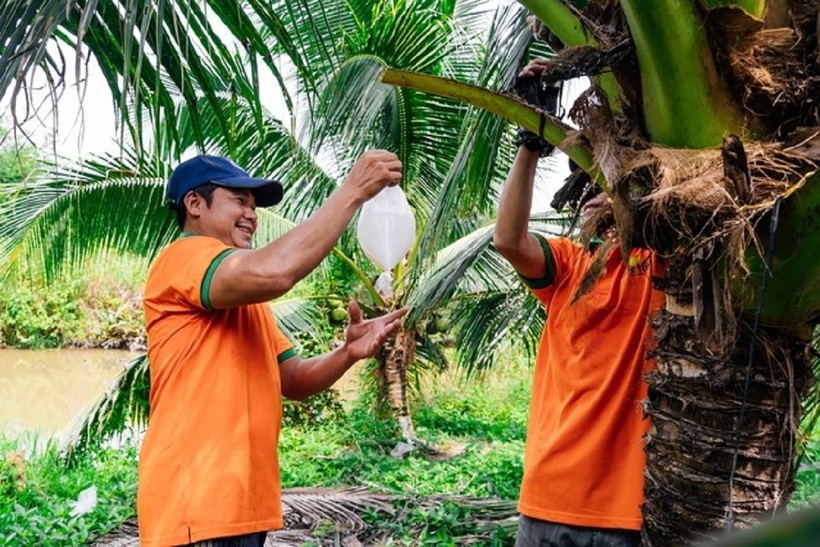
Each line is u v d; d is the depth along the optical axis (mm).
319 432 9266
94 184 6359
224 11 1995
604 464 2252
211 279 2068
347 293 8883
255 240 7113
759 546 305
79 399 13461
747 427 1817
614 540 2229
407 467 7293
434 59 6469
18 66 1420
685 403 1859
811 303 1773
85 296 18688
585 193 2238
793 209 1641
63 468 7098
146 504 2061
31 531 5082
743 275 1742
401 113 6789
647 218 1761
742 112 1754
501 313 7777
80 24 1423
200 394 2082
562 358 2377
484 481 6469
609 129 1817
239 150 6754
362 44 6160
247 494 2062
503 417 11070
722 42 1696
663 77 1732
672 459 1882
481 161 3357
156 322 2168
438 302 5902
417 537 4477
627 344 2256
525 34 2955
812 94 1722
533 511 2350
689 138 1773
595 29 1900
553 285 2471
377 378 9188
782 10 1780
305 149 5730
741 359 1813
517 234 2400
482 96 1978
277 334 2570
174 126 2350
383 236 2326
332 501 4973
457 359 9109
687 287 1845
